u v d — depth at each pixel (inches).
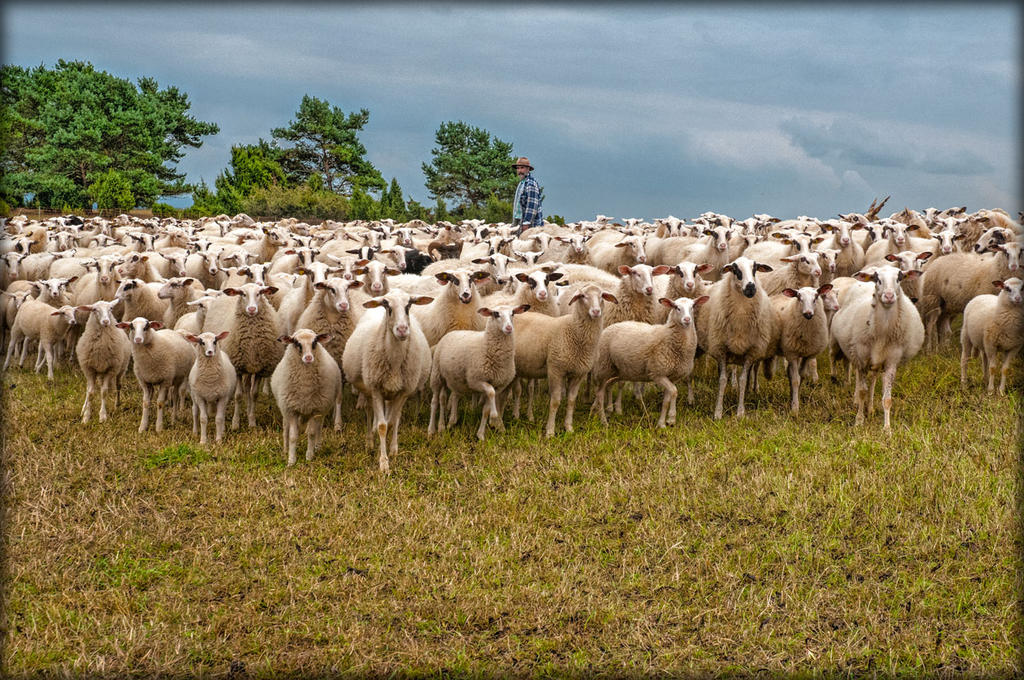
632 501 319.0
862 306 406.9
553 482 345.4
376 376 364.2
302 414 373.4
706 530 293.4
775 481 323.3
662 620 243.8
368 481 351.3
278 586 264.5
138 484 344.5
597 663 223.9
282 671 221.5
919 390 449.7
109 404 468.1
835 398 446.3
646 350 407.5
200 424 427.2
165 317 540.7
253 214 1973.4
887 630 234.5
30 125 2036.2
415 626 242.5
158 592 260.7
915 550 271.9
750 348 426.6
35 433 405.4
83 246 1019.3
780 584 260.1
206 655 228.2
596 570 272.5
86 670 218.7
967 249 699.4
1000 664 216.5
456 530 301.4
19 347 641.0
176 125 2319.1
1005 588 247.8
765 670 220.2
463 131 2412.6
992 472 321.4
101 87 2165.4
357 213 1990.7
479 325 455.2
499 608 250.4
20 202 2101.4
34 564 271.7
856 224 693.3
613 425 419.8
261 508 321.7
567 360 402.3
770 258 610.5
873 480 317.4
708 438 385.1
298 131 2495.1
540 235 728.3
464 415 450.0
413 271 703.7
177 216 1940.2
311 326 443.2
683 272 452.4
